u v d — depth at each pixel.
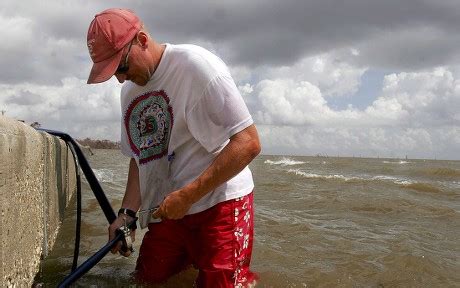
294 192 10.00
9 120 2.27
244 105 2.53
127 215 3.04
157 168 2.85
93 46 2.41
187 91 2.55
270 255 4.14
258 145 2.52
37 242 3.05
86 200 6.57
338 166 31.72
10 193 2.14
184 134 2.69
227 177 2.50
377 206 7.54
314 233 5.18
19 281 2.37
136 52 2.49
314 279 3.57
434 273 3.80
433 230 5.68
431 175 22.45
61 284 2.60
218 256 2.69
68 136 3.55
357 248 4.52
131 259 3.73
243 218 2.75
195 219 2.73
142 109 2.79
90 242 4.18
